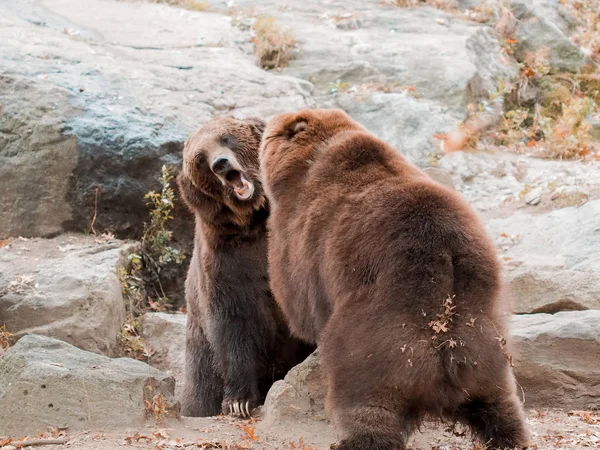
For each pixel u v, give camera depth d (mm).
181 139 15859
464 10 22781
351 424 7305
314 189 8609
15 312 13461
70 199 15547
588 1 23906
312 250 8281
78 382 9188
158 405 9281
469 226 7668
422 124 17922
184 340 14336
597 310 11461
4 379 9594
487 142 18703
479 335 7305
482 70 20125
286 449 8617
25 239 15430
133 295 15031
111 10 21469
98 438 8734
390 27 21453
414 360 7180
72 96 16125
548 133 18562
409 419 7453
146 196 15453
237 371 10805
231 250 10820
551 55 21453
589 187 15805
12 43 17828
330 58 19969
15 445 8445
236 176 10281
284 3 22859
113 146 15555
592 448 8445
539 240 14438
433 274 7316
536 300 12281
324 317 8242
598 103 20922
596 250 13633
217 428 9461
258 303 10875
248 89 17844
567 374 10367
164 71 17906
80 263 14391
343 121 9203
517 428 7691
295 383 9578
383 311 7336
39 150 15547
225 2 22797
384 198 7914
